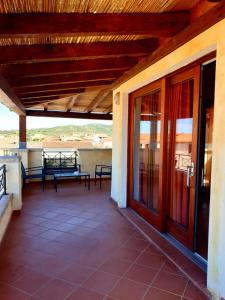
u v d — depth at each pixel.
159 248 2.91
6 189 4.09
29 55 2.53
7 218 3.60
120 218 4.03
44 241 3.13
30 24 1.86
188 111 2.86
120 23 1.99
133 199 4.38
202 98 2.62
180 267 2.48
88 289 2.15
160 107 3.46
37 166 6.92
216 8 1.84
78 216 4.11
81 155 7.35
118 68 3.36
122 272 2.43
